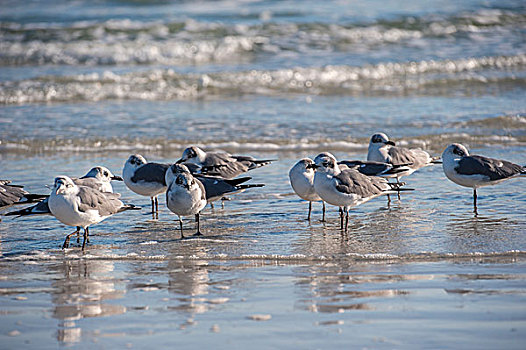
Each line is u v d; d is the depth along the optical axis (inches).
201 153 660.1
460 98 1079.0
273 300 368.5
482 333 317.4
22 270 437.4
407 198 627.2
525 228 518.6
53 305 365.7
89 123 938.1
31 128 906.7
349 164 618.5
